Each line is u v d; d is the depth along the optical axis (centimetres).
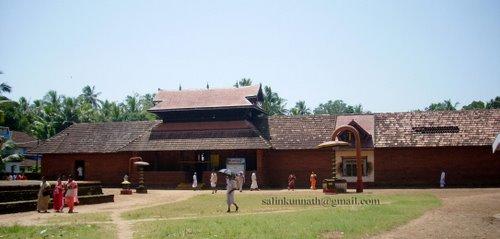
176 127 4250
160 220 1608
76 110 6744
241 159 3931
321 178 3891
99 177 4334
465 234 1163
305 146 3903
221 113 4238
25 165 6562
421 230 1238
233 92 4300
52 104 7219
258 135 3975
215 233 1223
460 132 3691
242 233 1210
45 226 1476
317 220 1459
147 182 4097
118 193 3347
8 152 4922
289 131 4112
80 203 2430
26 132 7038
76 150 4372
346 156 3850
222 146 3925
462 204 1958
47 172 4462
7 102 5031
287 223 1395
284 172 3978
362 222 1384
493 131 3622
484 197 2311
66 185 2272
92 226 1465
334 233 1206
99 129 4606
